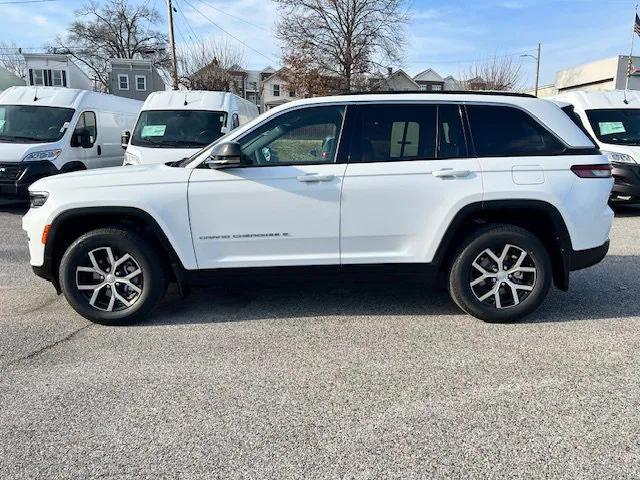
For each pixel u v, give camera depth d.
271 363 3.52
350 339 3.92
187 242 4.07
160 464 2.47
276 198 4.03
